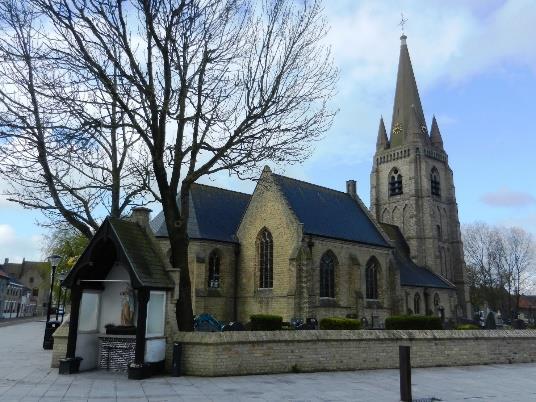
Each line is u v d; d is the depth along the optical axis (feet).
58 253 212.43
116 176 72.23
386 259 167.53
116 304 60.18
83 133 58.54
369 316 155.12
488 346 76.89
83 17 56.70
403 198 253.85
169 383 48.42
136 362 51.06
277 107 67.10
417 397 44.93
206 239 143.64
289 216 139.23
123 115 64.34
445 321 199.11
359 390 47.70
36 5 55.93
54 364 58.59
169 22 60.08
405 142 262.47
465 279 253.65
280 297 135.74
